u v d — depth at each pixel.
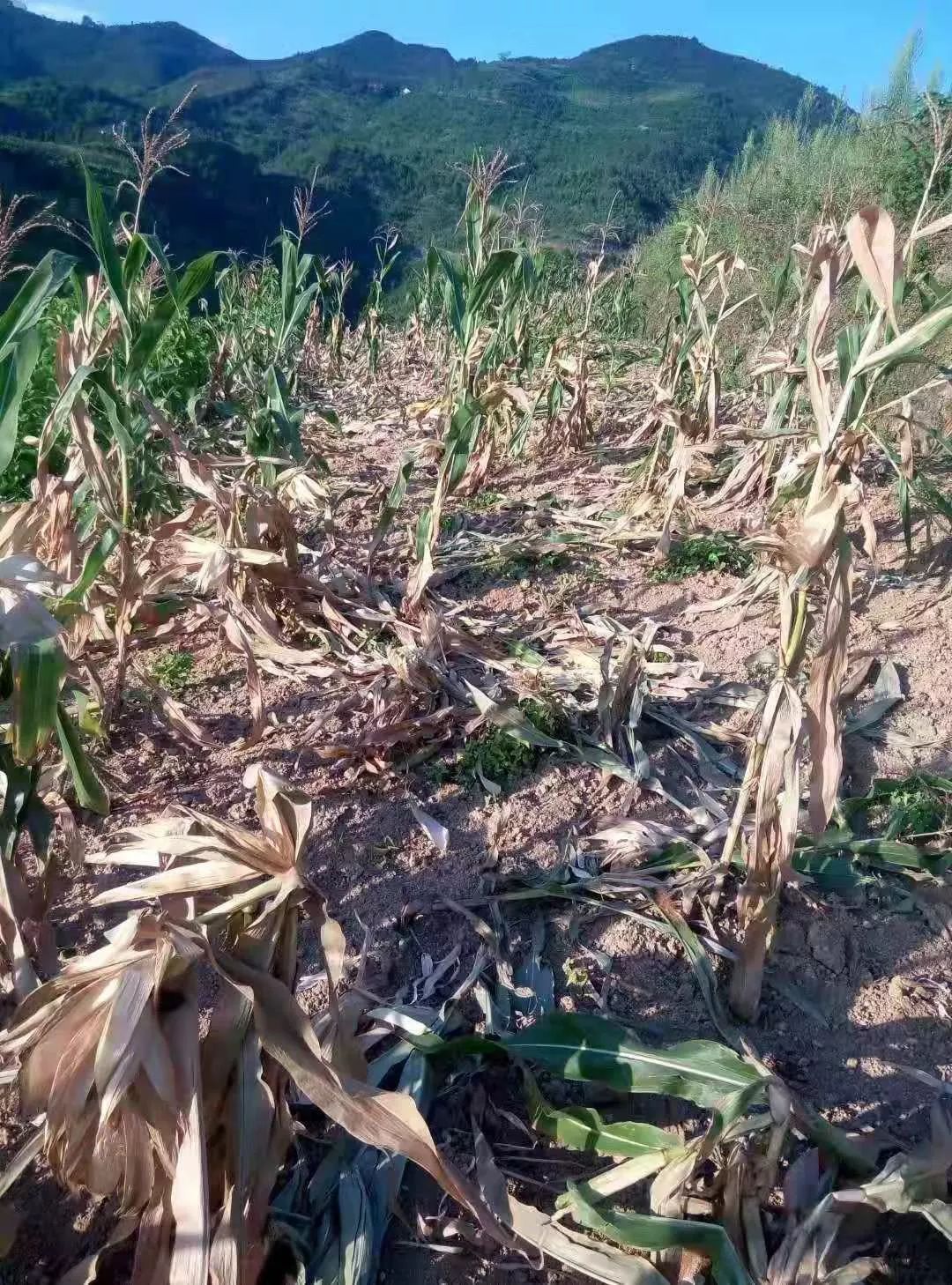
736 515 5.71
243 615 3.70
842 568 2.02
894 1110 2.10
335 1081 1.50
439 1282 1.77
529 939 2.54
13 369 2.15
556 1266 1.80
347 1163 1.90
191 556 3.48
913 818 2.90
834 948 2.52
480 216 6.13
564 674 3.75
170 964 1.48
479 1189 1.86
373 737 3.23
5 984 2.29
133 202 23.42
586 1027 2.04
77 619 3.28
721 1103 1.83
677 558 4.99
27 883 2.63
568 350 7.73
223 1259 1.55
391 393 10.20
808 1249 1.70
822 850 2.79
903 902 2.65
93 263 14.66
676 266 9.98
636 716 3.37
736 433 3.52
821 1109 2.10
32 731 2.11
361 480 6.81
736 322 9.52
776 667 3.83
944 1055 2.23
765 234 9.80
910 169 7.50
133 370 3.51
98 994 1.47
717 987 2.39
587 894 2.68
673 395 6.66
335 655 3.93
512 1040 2.07
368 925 2.57
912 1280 1.77
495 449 7.16
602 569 4.99
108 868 2.73
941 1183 1.75
